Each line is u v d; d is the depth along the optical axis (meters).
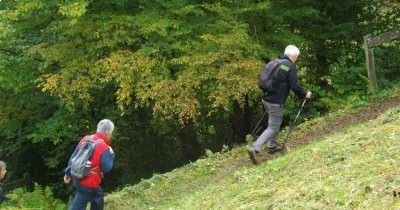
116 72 10.72
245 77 10.81
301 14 12.24
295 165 7.45
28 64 12.11
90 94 12.67
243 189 7.25
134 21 11.19
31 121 14.23
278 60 8.49
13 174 17.73
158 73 11.11
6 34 11.02
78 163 6.87
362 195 5.02
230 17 11.69
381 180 5.17
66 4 10.51
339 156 6.89
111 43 11.05
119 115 14.41
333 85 12.20
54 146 16.22
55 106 14.01
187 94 10.82
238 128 14.54
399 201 4.64
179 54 11.43
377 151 6.44
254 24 12.33
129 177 16.12
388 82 11.90
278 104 8.55
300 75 13.32
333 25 13.74
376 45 11.67
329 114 10.98
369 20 14.45
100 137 7.05
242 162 9.70
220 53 10.92
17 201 11.02
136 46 11.69
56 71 12.05
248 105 13.50
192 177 9.77
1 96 13.48
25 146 16.77
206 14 11.88
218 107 11.93
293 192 5.88
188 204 7.70
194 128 14.98
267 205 5.80
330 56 13.93
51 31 11.74
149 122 15.04
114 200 9.52
